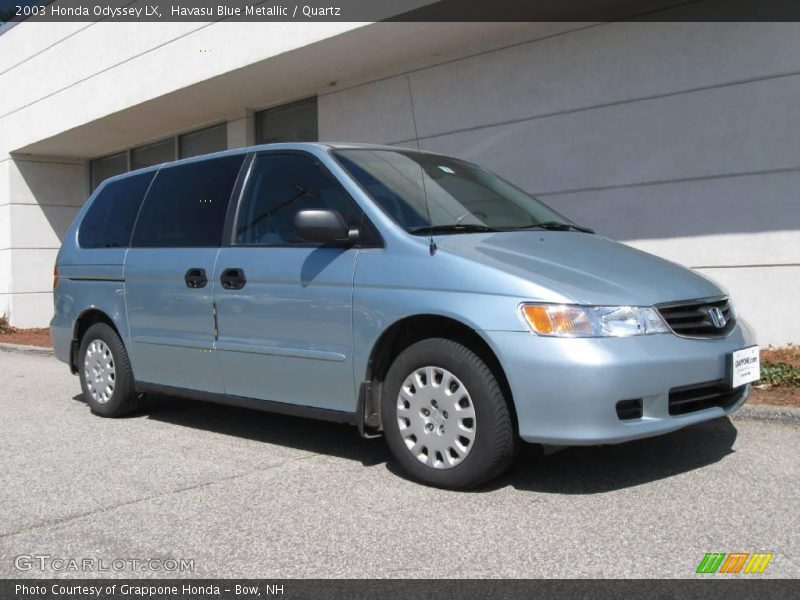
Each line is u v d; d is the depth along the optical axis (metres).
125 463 4.99
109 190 6.68
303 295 4.72
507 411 4.02
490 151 9.14
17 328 14.95
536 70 8.69
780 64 7.10
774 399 5.68
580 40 8.33
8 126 14.95
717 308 4.32
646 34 7.88
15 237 15.04
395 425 4.38
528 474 4.45
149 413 6.49
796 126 7.04
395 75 10.09
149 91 11.62
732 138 7.39
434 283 4.19
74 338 6.59
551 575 3.20
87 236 6.62
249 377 5.09
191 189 5.78
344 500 4.14
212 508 4.09
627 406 3.88
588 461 4.65
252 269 5.02
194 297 5.39
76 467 4.93
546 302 3.87
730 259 7.44
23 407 6.97
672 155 7.75
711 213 7.54
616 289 4.02
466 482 4.11
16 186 15.08
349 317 4.50
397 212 4.62
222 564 3.41
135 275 5.88
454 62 9.42
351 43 9.09
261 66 10.02
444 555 3.41
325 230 4.47
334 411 4.64
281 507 4.07
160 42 11.35
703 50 7.52
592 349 3.78
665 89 7.77
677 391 3.97
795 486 4.14
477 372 4.02
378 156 5.19
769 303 7.25
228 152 5.64
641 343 3.88
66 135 13.78
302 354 4.71
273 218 5.10
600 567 3.25
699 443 4.96
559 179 8.56
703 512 3.81
